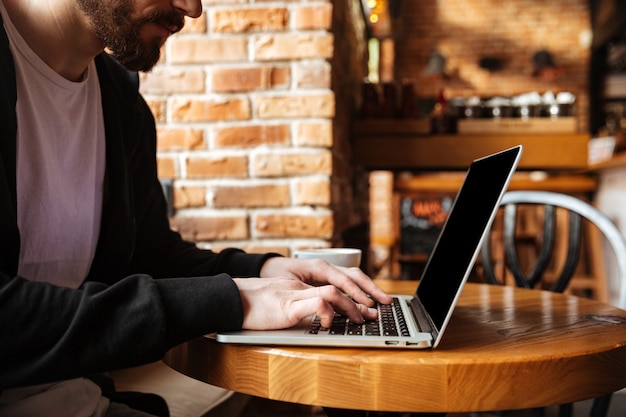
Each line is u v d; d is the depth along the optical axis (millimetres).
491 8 6949
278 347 724
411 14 7027
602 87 6625
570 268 1535
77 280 1006
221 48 1914
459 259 831
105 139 1055
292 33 1887
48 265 945
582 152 2713
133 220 1128
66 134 977
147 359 683
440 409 659
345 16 2461
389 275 4879
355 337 722
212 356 749
